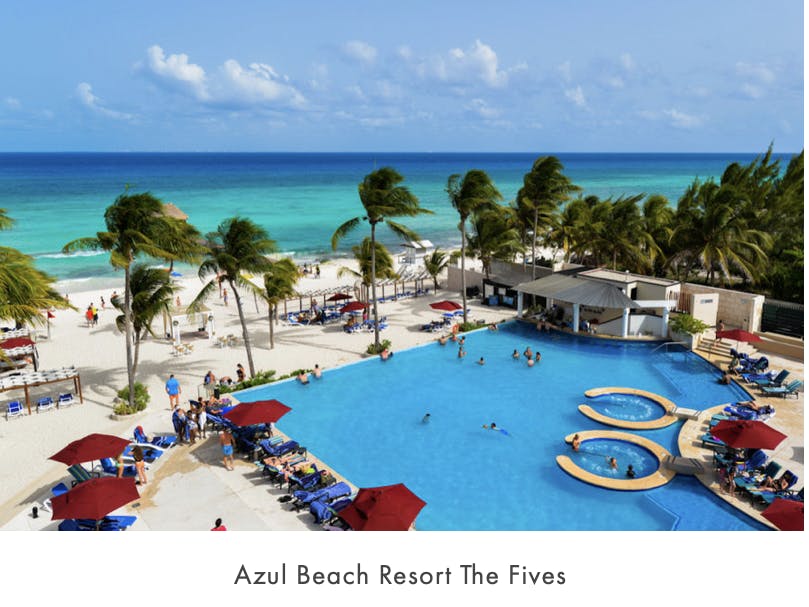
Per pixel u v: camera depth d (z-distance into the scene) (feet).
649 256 148.77
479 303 148.56
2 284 71.72
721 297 111.55
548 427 77.82
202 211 398.42
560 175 136.87
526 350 102.22
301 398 88.89
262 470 64.90
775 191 162.91
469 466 68.03
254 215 381.81
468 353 109.19
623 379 94.02
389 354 106.83
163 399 89.51
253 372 95.96
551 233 177.88
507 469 67.15
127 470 63.77
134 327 88.53
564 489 62.69
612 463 66.59
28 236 282.36
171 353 113.50
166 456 68.28
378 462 69.21
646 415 80.28
